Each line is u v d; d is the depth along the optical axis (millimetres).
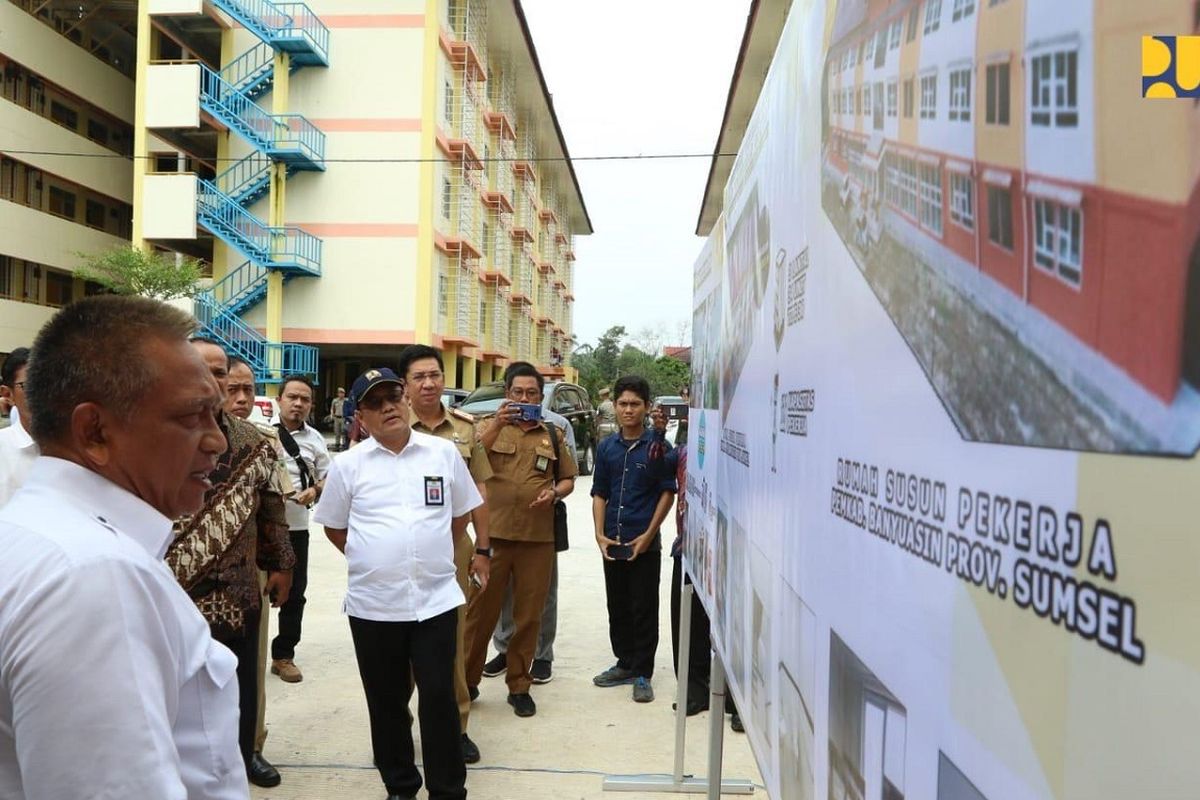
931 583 843
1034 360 636
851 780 1118
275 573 3250
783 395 1609
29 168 25797
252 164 23094
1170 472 487
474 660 4363
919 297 875
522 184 36656
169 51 24047
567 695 4664
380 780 3574
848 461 1137
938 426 824
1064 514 598
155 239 22859
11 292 25328
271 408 9586
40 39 25859
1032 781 645
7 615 1008
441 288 24438
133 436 1188
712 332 2912
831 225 1243
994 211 697
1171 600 487
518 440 4344
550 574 4625
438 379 4035
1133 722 523
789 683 1518
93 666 1001
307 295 22953
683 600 3518
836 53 1221
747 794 3486
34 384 1185
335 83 22844
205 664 1229
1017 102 658
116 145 30203
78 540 1061
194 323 1288
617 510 4664
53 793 982
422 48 22750
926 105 853
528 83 33281
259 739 3516
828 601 1244
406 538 3172
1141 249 508
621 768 3723
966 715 762
